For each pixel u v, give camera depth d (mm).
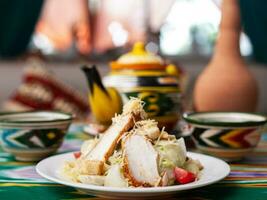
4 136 596
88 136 751
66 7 1925
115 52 1921
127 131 472
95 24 1939
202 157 538
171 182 429
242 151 599
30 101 1355
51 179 430
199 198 426
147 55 750
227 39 804
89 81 666
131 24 1949
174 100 714
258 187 465
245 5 1794
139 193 392
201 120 616
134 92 691
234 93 781
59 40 1946
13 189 456
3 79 1641
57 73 1663
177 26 1991
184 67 1754
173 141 469
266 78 1730
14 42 1808
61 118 643
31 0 1780
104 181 430
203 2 1983
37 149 596
